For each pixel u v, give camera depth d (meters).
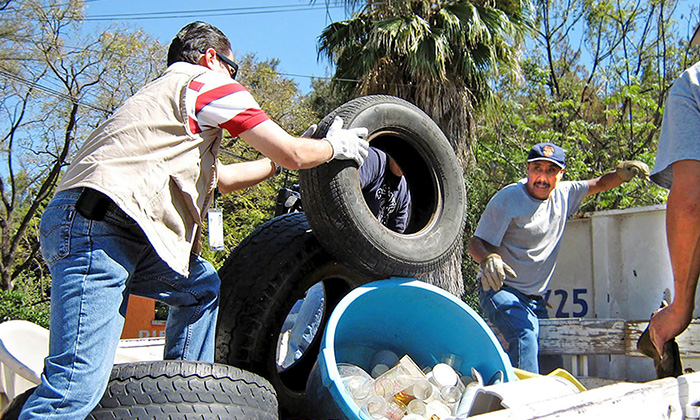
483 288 4.14
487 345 2.97
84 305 2.15
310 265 3.09
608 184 4.61
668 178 2.74
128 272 2.29
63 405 2.08
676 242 2.54
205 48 2.65
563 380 2.51
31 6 21.88
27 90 22.61
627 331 3.63
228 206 25.25
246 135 2.45
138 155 2.24
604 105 20.73
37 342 3.52
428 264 3.10
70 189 2.24
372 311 3.07
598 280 4.58
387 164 3.87
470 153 13.76
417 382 2.70
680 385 2.19
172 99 2.34
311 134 3.03
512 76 14.67
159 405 2.22
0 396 3.27
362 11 13.69
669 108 2.62
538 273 4.24
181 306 2.65
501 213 4.18
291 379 3.34
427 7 13.12
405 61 12.97
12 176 23.95
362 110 3.08
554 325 3.92
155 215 2.24
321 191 2.86
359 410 2.47
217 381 2.32
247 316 2.98
